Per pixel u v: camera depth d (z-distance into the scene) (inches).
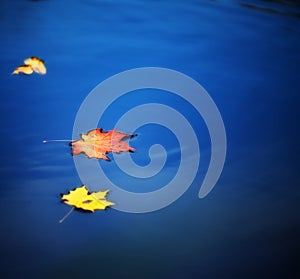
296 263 152.7
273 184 157.9
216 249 153.3
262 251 153.3
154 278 151.5
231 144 161.3
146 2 183.8
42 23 176.9
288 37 176.9
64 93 165.5
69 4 182.1
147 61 171.0
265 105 165.8
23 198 155.4
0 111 162.7
